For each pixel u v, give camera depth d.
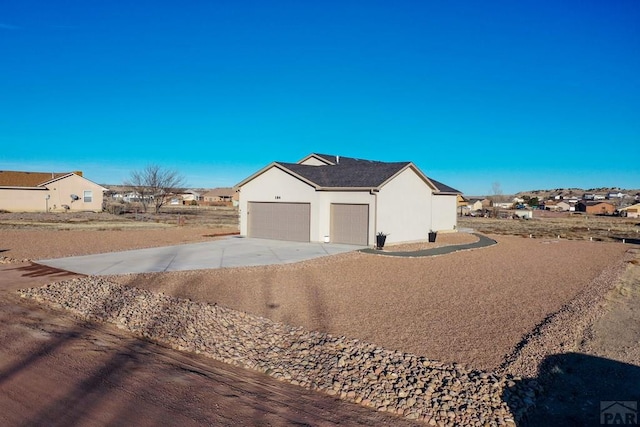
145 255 19.08
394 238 24.30
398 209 24.58
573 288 13.84
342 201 23.66
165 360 7.43
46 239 24.69
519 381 6.79
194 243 23.77
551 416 6.00
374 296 12.14
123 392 6.11
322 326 9.30
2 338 8.22
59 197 51.38
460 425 5.64
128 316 9.70
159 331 8.77
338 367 7.18
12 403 5.66
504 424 5.71
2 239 24.12
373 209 22.88
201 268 15.99
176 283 13.51
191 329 8.89
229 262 17.41
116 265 16.44
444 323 9.70
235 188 27.58
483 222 58.56
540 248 26.17
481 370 7.16
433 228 33.66
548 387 6.84
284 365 7.36
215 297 11.79
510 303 11.63
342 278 14.70
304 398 6.27
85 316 9.84
